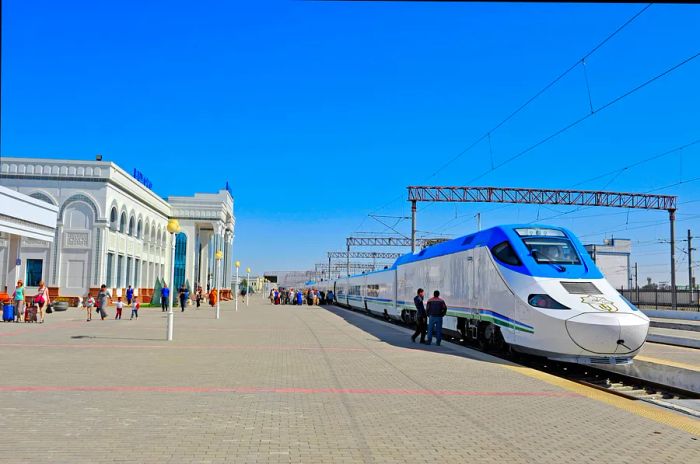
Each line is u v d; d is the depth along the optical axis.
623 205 37.78
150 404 8.08
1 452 5.73
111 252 40.84
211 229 73.12
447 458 5.82
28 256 38.16
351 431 6.81
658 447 6.39
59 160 38.69
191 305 55.28
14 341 16.56
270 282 122.94
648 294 59.16
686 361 15.23
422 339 17.94
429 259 23.52
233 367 11.83
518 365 13.10
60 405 7.94
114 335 18.89
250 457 5.72
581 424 7.41
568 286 13.93
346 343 17.31
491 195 36.50
